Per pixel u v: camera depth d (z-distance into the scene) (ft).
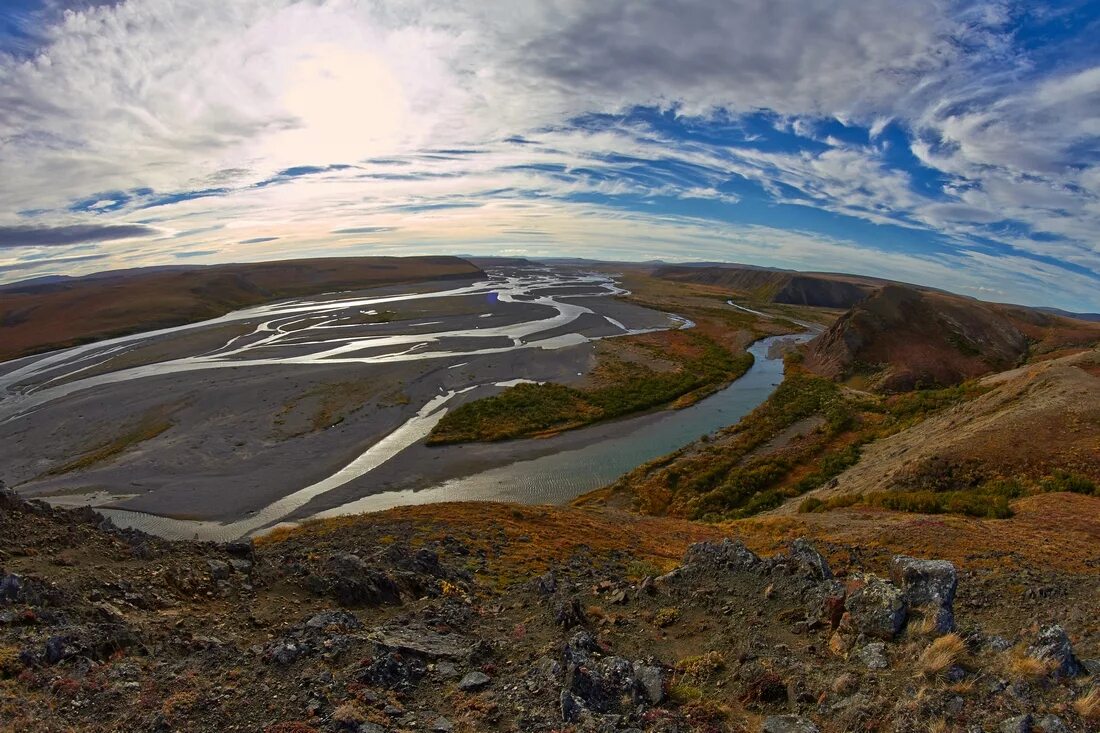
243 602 42.32
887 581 35.63
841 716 26.48
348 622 37.60
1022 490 93.71
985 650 29.86
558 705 28.04
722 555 47.83
